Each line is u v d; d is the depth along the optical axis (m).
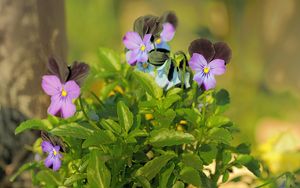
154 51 0.52
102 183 0.50
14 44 0.61
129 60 0.53
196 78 0.52
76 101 0.55
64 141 0.53
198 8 1.85
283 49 2.01
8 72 0.61
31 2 0.61
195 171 0.51
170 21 0.57
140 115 0.53
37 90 0.62
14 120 0.62
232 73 1.32
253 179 0.58
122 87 0.59
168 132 0.51
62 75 0.52
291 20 2.06
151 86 0.52
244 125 1.24
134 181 0.52
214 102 0.54
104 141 0.50
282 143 0.66
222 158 0.54
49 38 0.62
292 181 0.56
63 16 0.63
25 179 0.62
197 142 0.53
